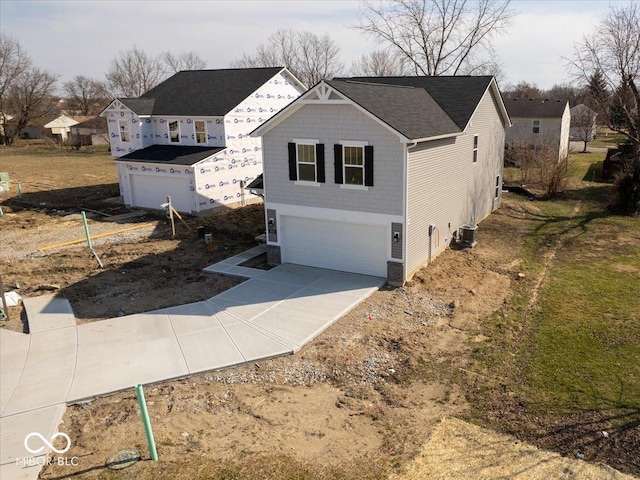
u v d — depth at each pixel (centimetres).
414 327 1353
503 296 1573
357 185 1619
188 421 953
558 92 10012
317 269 1794
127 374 1116
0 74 7456
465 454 862
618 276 1748
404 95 1939
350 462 841
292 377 1114
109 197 3219
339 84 1580
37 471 817
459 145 2019
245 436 907
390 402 1022
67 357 1198
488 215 2670
